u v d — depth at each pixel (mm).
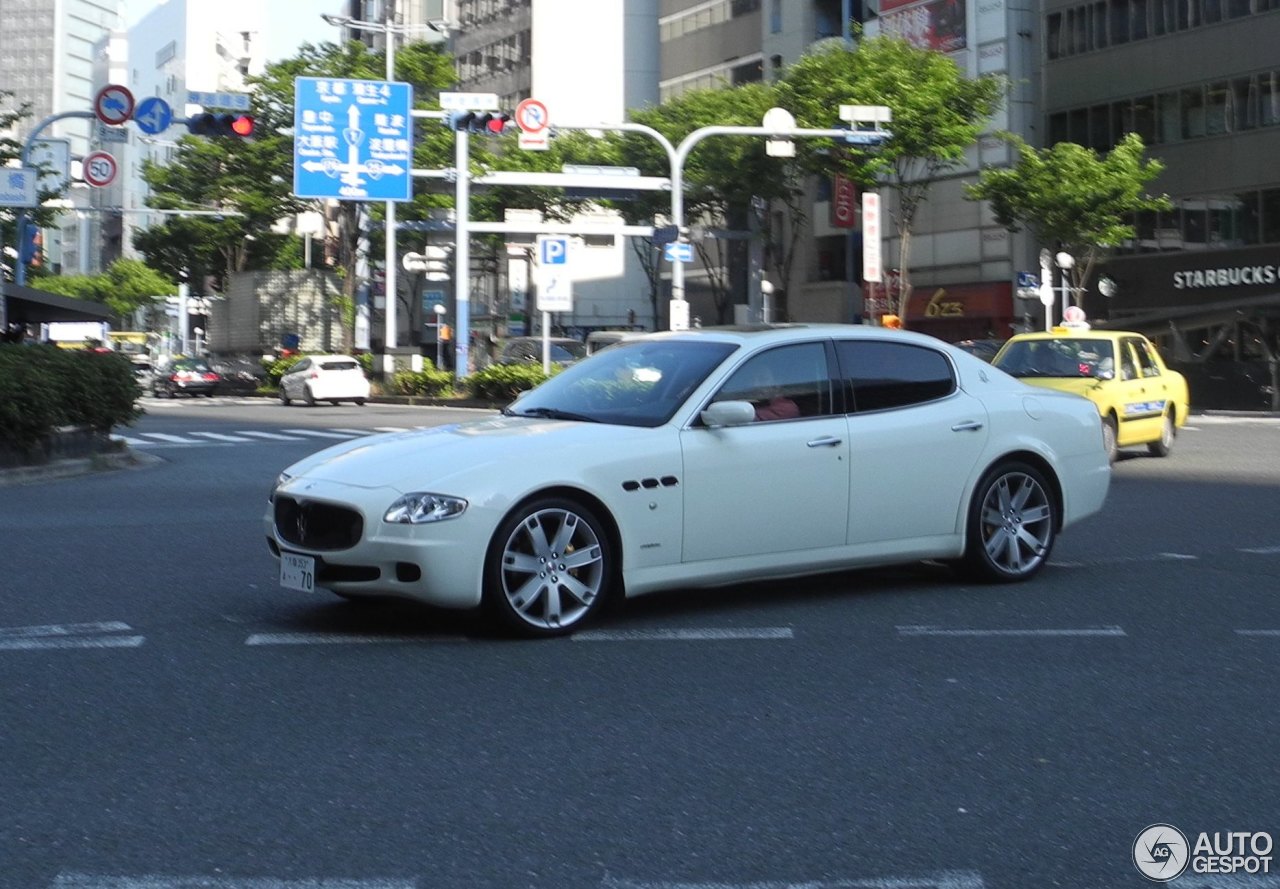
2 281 24734
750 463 8430
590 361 9203
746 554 8477
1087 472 9992
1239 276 49062
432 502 7590
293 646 7703
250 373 62062
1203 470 19109
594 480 7934
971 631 8125
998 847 4645
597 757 5656
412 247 57938
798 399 8773
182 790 5227
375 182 38250
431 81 53281
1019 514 9688
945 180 58375
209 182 62938
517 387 41625
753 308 59719
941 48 57844
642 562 8117
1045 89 55562
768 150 30469
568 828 4816
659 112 54781
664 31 74312
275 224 58594
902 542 9125
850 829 4812
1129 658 7441
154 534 12594
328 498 7762
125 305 110312
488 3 87625
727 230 57875
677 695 6660
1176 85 50875
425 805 5059
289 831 4785
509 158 55375
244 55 147250
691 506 8234
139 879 4348
